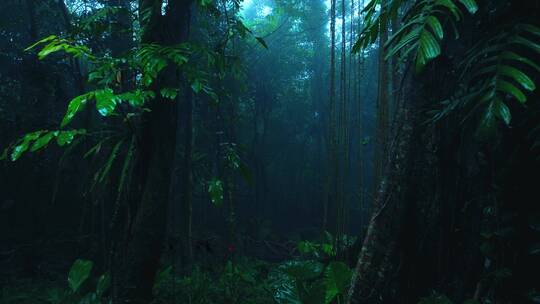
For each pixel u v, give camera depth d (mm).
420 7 1528
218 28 6879
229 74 8031
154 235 2893
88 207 6688
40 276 6051
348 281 2787
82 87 5691
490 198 1798
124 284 2855
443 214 1896
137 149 2877
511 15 1538
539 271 1636
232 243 5023
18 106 6449
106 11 2947
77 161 7535
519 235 1658
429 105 1896
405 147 1949
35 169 6949
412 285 1913
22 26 7090
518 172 1655
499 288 1701
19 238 7074
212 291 4289
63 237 7281
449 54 1817
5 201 6969
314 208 13977
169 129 2934
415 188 1920
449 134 1885
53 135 2168
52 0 6363
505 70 1295
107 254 4809
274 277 2967
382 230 1959
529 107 1563
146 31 2832
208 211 11117
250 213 12789
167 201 2963
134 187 2912
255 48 11281
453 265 1907
